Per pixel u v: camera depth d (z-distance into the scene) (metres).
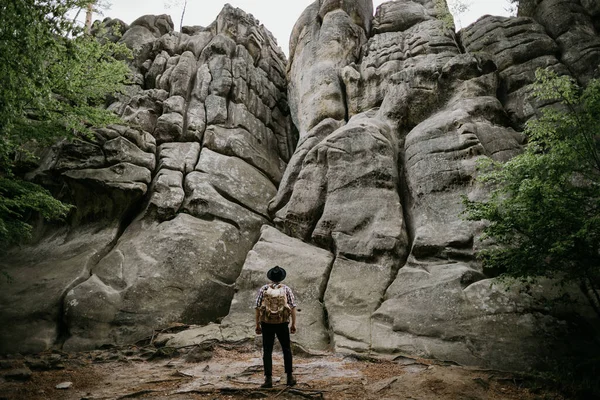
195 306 12.02
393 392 6.05
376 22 20.83
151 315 11.37
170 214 14.16
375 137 13.70
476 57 15.29
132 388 6.55
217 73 19.92
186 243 13.01
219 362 8.23
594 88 7.82
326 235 12.72
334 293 11.02
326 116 17.06
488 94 14.31
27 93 7.66
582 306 8.86
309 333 10.04
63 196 14.63
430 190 12.15
